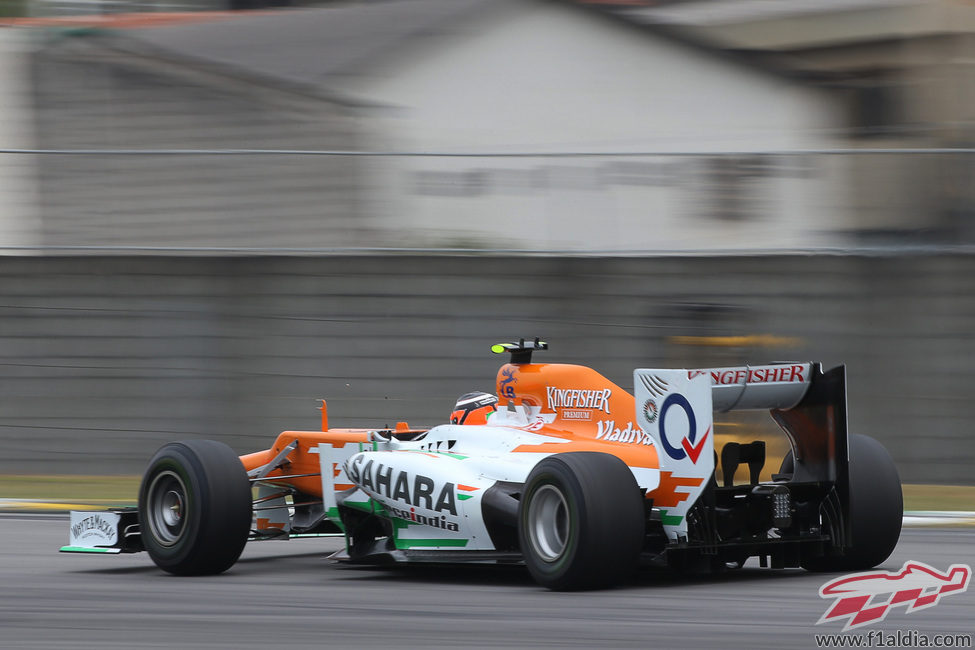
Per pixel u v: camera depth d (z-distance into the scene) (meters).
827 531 23.97
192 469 25.58
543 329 47.94
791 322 46.03
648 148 75.31
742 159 47.47
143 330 49.75
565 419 25.52
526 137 74.62
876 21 78.00
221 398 49.22
